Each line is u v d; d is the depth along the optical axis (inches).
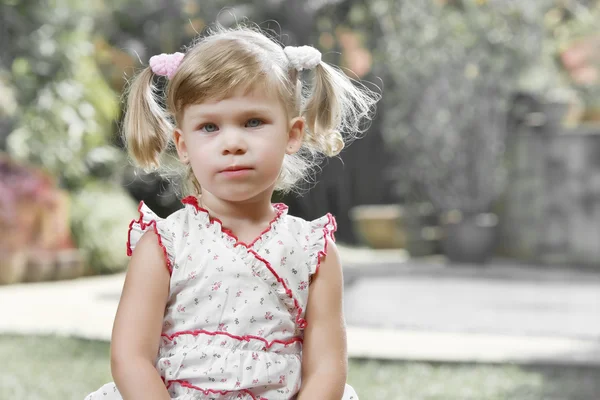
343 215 1176.8
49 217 775.1
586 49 1077.8
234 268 147.6
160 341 149.5
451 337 503.8
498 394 366.6
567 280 808.9
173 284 147.9
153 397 140.3
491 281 793.6
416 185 1018.1
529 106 978.7
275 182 158.9
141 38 1026.1
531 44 950.4
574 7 1094.4
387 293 697.6
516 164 976.3
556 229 944.9
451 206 980.6
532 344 486.0
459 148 964.6
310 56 152.9
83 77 877.2
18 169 772.0
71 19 872.9
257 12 1020.5
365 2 1034.7
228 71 142.3
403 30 967.6
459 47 948.0
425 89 960.3
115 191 901.8
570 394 368.5
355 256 1013.8
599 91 1079.6
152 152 155.9
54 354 430.3
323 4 1036.5
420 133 968.9
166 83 155.6
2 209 746.2
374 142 1157.1
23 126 826.2
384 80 1028.5
